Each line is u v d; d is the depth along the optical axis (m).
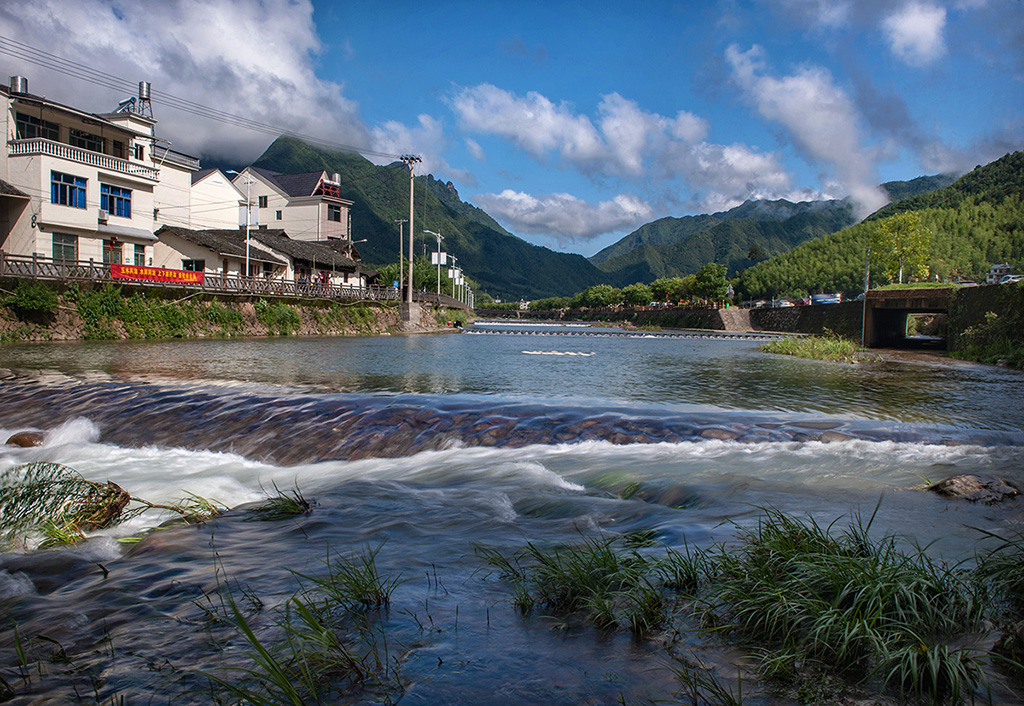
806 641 3.56
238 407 11.84
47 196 33.19
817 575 4.05
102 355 21.75
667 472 8.09
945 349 40.00
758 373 21.86
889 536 5.41
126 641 3.75
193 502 7.27
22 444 10.52
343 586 4.45
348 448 9.84
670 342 49.38
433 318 67.94
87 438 10.87
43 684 3.26
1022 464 8.70
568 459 8.98
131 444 10.53
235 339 34.91
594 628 3.87
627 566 4.57
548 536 5.67
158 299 34.19
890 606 3.74
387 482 7.88
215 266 44.25
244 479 8.55
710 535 5.49
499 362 25.03
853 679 3.22
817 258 117.56
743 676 3.27
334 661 3.44
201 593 4.48
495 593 4.42
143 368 17.88
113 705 3.05
